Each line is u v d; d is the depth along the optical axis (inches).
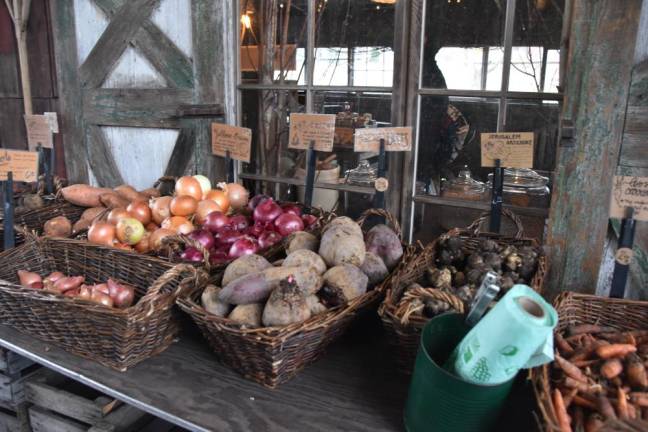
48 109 116.0
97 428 59.6
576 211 59.0
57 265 67.2
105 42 97.7
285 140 85.4
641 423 30.6
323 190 83.2
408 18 69.6
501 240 62.4
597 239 58.5
